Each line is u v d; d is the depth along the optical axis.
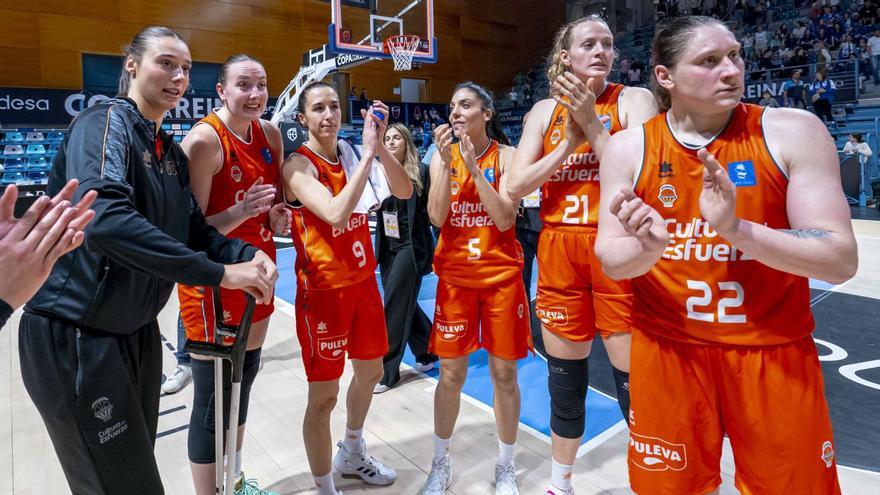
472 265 2.15
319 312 2.04
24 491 2.26
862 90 12.79
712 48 1.14
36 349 1.31
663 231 1.16
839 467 2.27
